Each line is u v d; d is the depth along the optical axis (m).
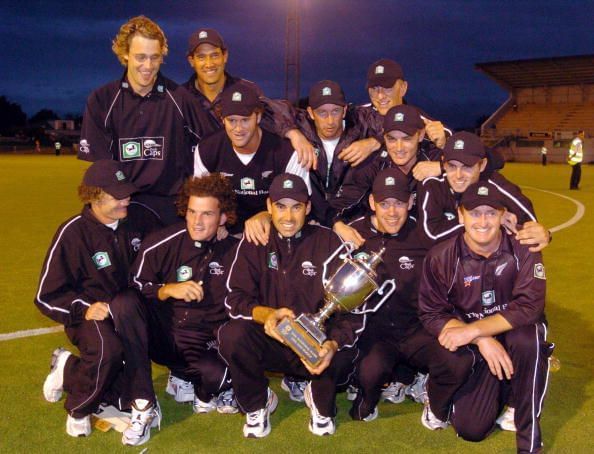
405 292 4.06
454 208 4.22
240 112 4.13
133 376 3.67
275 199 3.70
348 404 4.21
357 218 4.77
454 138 4.07
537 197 16.17
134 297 3.76
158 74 4.81
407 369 4.20
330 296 3.61
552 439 3.66
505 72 46.28
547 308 6.10
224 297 4.05
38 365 4.73
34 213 12.75
